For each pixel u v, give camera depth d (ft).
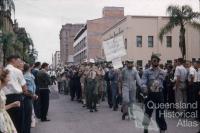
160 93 35.73
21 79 30.71
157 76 35.65
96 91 58.95
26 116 34.37
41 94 47.98
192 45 165.37
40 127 43.65
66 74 100.53
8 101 29.94
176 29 165.58
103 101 77.46
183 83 47.67
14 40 112.57
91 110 58.85
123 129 40.70
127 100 46.65
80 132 39.73
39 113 50.06
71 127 43.24
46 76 47.91
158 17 164.96
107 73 64.39
